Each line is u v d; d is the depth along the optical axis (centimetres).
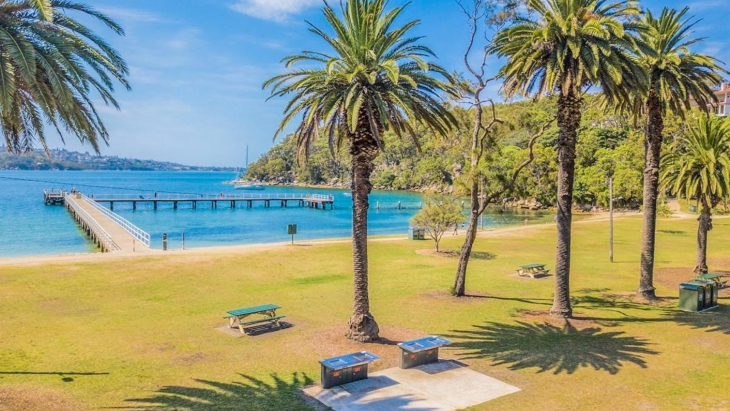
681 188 2616
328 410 1018
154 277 2362
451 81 1582
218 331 1580
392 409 1026
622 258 3316
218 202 10562
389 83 1483
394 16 1491
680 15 2011
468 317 1794
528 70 1777
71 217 6631
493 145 2103
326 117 1411
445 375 1221
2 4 1018
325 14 1465
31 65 956
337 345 1445
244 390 1117
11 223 5944
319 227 6266
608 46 1598
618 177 8450
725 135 2480
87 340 1461
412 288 2295
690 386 1158
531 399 1080
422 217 3500
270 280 2409
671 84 2034
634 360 1335
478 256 3334
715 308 1948
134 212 8212
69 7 1096
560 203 1778
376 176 16988
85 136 1166
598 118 10050
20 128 1198
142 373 1215
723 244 4091
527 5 1850
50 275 2312
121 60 1186
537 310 1905
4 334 1498
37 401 1034
